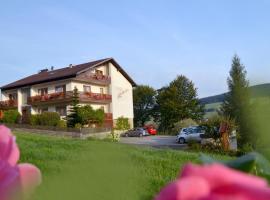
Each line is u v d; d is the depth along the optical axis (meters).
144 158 8.12
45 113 36.50
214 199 0.33
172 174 7.02
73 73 39.56
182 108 52.19
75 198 0.58
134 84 47.47
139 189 0.72
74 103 36.16
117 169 0.63
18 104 44.53
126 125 43.53
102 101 42.41
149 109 59.94
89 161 0.63
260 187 0.34
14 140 0.59
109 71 44.12
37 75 47.44
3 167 0.53
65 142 13.64
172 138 36.38
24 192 0.53
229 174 0.35
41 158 7.62
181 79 53.09
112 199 0.61
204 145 19.73
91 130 33.09
